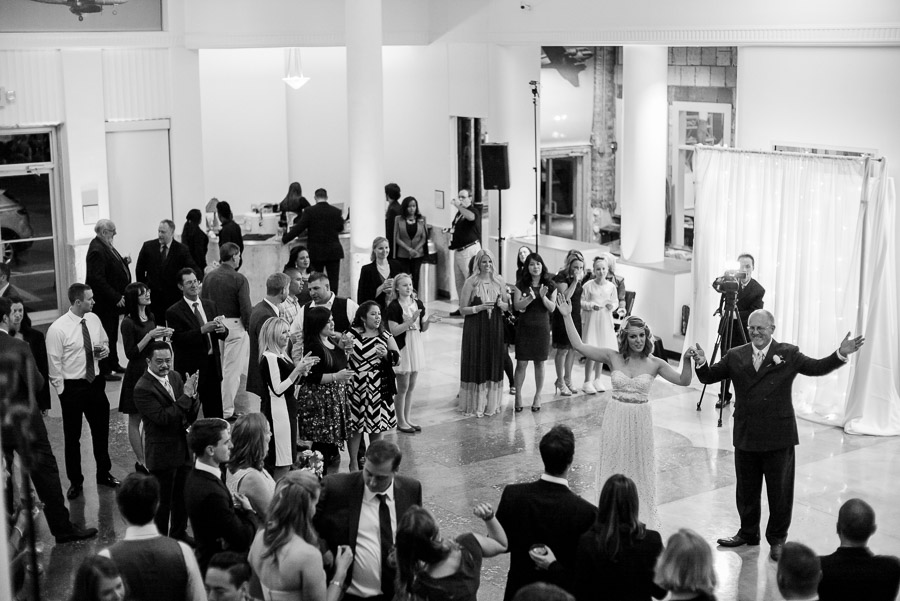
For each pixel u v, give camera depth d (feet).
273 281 30.37
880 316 31.53
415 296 31.71
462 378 33.58
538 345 33.35
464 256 45.03
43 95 43.21
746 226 34.32
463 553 14.92
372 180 40.98
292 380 24.88
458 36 46.11
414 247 45.75
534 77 45.60
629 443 23.54
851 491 27.30
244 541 16.93
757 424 22.90
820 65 34.04
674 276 39.14
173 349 28.68
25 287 44.65
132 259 46.37
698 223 35.63
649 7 37.50
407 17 47.39
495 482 27.96
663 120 40.70
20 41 42.19
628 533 14.74
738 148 36.65
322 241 44.57
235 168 51.11
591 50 54.54
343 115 52.80
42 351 26.43
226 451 17.24
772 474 23.03
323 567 15.80
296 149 52.19
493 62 44.65
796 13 33.37
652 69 40.06
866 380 31.71
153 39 44.91
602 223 56.18
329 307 29.86
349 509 16.49
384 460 16.16
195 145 46.73
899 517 25.53
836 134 33.88
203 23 45.44
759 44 34.63
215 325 27.99
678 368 38.34
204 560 17.11
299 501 14.94
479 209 48.70
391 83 50.72
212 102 50.11
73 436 26.71
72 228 44.68
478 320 33.12
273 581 14.88
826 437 31.55
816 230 32.42
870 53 32.55
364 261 41.32
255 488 17.88
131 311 27.27
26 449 16.65
